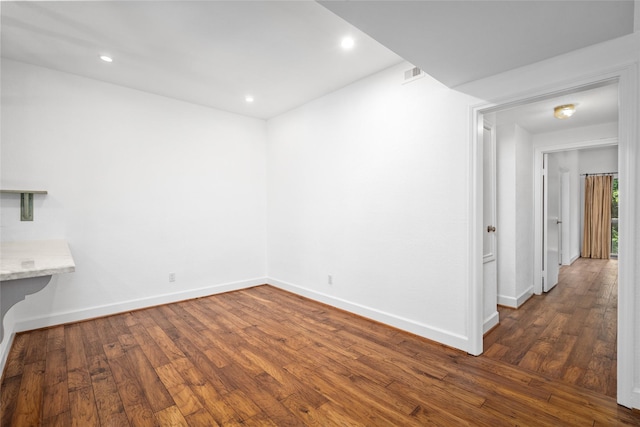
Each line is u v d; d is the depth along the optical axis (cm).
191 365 232
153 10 212
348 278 347
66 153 315
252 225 462
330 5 151
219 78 326
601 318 332
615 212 780
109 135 340
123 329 301
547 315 343
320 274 384
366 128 323
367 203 324
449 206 258
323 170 376
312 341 273
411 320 288
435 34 177
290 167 429
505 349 258
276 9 211
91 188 330
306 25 230
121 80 332
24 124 294
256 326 309
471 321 247
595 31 173
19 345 264
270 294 425
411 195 285
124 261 352
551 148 418
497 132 380
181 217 394
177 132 389
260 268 473
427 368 227
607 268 614
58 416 174
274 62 290
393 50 195
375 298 319
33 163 298
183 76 321
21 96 292
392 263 302
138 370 224
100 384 206
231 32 240
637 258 175
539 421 170
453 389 201
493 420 171
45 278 148
